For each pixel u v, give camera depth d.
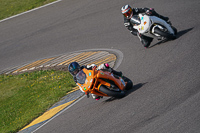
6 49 69.31
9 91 49.88
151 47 40.59
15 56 64.81
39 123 32.31
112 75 27.36
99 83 26.72
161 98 23.73
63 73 48.28
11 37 74.00
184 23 43.41
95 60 46.66
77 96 35.31
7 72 58.66
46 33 68.94
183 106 21.11
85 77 26.58
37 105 39.88
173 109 21.25
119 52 45.78
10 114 40.88
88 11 70.06
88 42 56.44
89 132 23.27
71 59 51.94
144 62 35.91
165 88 25.45
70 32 64.38
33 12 83.12
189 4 50.59
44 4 86.06
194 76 25.56
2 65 63.16
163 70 30.31
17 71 57.09
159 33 36.47
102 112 26.14
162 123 19.95
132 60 39.16
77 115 28.62
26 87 48.97
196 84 23.86
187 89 23.58
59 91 41.09
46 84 46.88
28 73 54.38
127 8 38.38
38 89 46.00
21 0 95.12
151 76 30.20
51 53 59.31
